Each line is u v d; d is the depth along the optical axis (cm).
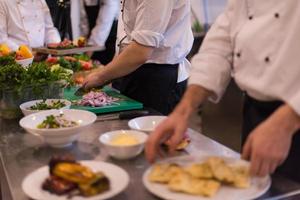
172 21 186
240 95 308
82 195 89
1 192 129
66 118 138
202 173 92
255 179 95
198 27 459
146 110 165
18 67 162
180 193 90
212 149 119
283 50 100
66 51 284
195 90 113
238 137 315
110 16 412
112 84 205
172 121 104
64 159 96
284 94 100
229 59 120
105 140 118
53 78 167
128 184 97
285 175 105
